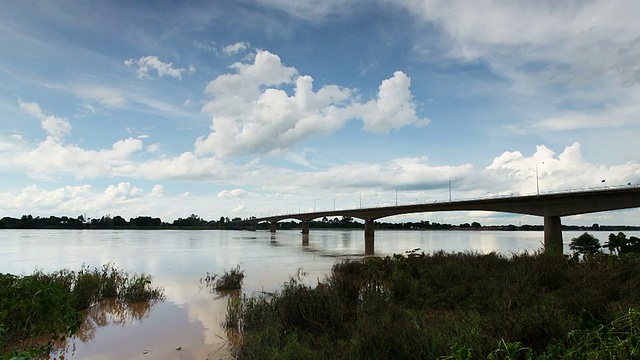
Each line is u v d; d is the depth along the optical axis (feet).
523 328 22.26
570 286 36.27
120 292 56.29
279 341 27.61
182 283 71.05
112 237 347.97
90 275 58.90
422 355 21.62
